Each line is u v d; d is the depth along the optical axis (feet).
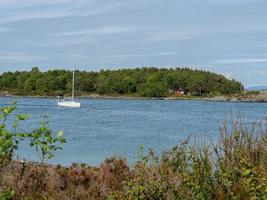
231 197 30.71
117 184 38.81
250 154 36.24
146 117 346.54
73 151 128.57
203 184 31.30
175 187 30.66
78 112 402.93
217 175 32.40
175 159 36.45
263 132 38.68
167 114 401.90
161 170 32.89
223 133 38.06
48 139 25.50
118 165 42.63
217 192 31.17
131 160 95.25
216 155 36.35
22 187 35.40
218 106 644.27
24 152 104.63
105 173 41.01
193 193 30.81
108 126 244.01
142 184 31.50
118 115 367.45
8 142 24.75
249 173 28.43
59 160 108.88
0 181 30.78
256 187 26.73
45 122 26.04
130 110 471.21
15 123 25.64
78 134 190.60
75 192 37.29
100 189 37.83
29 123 234.99
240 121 39.11
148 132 207.82
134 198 30.14
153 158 36.09
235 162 34.81
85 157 116.67
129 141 164.86
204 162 33.35
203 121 302.45
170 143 157.89
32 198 34.32
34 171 38.47
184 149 37.96
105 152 129.08
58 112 393.29
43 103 609.42
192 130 219.41
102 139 170.81
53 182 38.58
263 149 36.65
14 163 37.29
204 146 36.50
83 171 41.81
